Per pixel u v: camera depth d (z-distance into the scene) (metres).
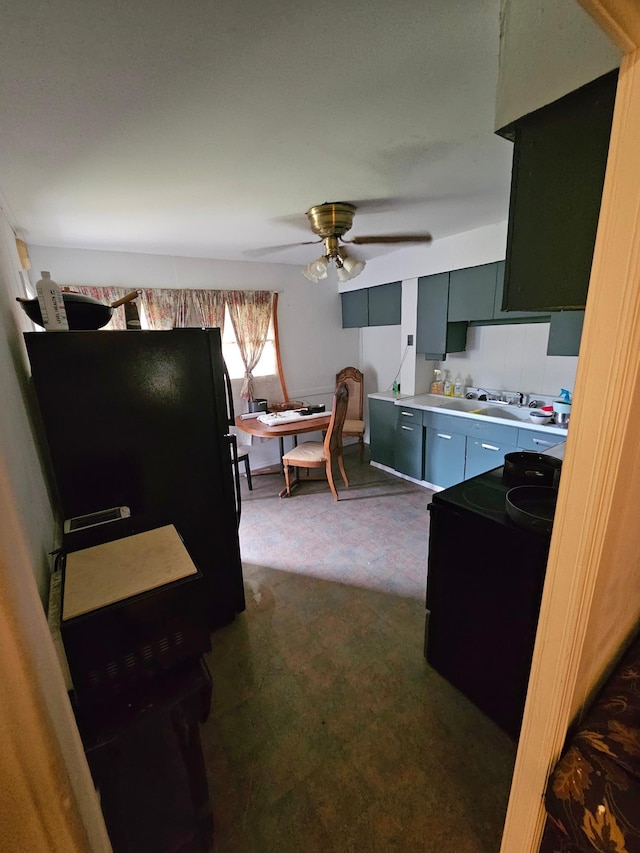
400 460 3.88
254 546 2.72
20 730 0.38
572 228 0.93
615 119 0.52
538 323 3.14
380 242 2.53
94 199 1.96
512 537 1.26
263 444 4.30
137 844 0.94
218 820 1.18
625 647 1.05
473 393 3.62
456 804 1.20
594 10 0.44
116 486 1.56
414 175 1.83
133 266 3.22
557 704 0.77
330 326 4.60
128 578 0.96
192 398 1.68
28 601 0.40
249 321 3.88
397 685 1.62
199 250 3.23
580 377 0.62
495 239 2.86
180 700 0.91
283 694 1.59
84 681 0.88
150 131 1.34
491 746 1.37
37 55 0.94
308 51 0.98
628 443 0.65
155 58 0.97
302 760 1.34
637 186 0.51
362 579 2.33
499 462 2.99
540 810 0.85
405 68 1.06
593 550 0.67
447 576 1.54
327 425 3.47
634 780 0.74
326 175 1.79
